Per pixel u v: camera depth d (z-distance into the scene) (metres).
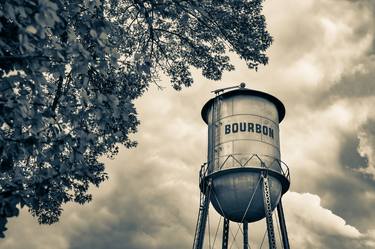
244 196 23.08
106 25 7.22
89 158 16.25
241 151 23.61
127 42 15.89
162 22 17.08
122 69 14.03
